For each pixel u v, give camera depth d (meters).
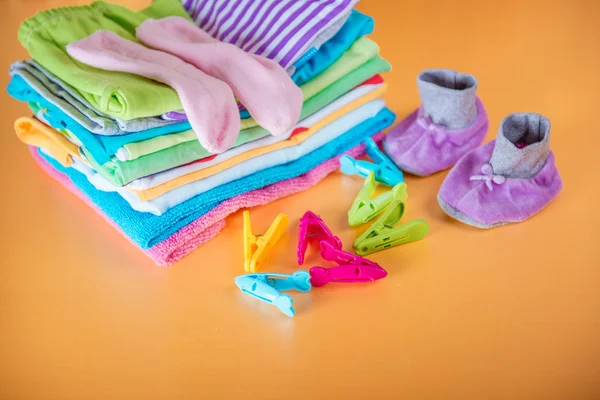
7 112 1.36
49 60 0.98
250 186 1.05
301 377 0.82
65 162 1.05
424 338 0.87
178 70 0.96
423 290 0.94
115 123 0.90
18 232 1.07
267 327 0.89
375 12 1.70
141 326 0.90
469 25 1.62
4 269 1.00
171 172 0.96
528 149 1.01
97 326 0.90
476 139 1.18
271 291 0.89
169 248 0.98
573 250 1.00
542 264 0.98
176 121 0.95
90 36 1.00
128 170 0.91
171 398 0.80
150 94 0.89
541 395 0.79
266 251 0.99
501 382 0.81
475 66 1.45
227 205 1.04
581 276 0.96
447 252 1.00
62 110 0.94
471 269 0.97
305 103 1.09
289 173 1.10
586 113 1.29
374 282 0.96
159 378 0.83
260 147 1.05
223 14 1.15
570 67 1.44
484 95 1.35
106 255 1.02
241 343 0.87
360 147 1.21
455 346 0.86
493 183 1.05
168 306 0.93
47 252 1.03
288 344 0.87
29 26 1.04
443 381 0.81
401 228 0.99
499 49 1.51
